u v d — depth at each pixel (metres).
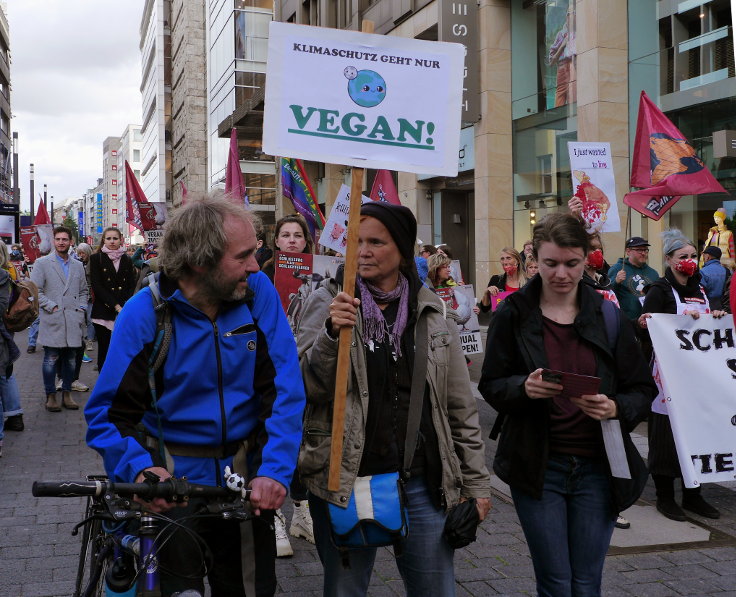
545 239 2.85
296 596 3.83
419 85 2.79
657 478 5.21
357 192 2.65
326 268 5.38
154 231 16.31
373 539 2.55
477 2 19.58
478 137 19.62
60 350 8.82
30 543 4.55
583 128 16.22
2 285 6.70
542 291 2.98
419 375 2.67
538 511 2.85
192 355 2.38
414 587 2.73
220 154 46.91
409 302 2.75
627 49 15.88
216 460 2.43
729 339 4.41
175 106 71.88
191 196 2.44
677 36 14.83
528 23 18.70
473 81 19.44
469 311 7.79
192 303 2.41
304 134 2.68
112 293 9.50
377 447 2.60
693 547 4.59
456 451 2.82
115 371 2.33
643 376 2.90
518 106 19.16
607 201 7.74
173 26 73.50
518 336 2.92
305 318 2.77
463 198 22.91
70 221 103.62
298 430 2.41
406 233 2.75
